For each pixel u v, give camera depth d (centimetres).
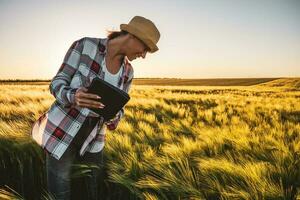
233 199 228
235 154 318
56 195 222
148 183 246
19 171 298
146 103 937
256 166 256
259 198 228
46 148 213
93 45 203
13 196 204
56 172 219
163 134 412
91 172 243
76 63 204
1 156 313
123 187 268
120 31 206
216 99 1347
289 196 232
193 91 2705
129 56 205
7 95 1030
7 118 561
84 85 205
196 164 294
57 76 203
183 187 239
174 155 295
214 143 350
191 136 436
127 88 226
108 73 209
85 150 221
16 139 314
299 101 1337
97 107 184
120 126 410
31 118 500
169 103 1222
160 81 7831
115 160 298
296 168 268
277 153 298
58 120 210
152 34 191
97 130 222
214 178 257
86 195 271
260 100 1351
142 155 305
